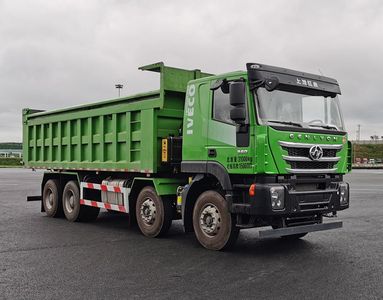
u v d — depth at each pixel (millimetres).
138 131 10156
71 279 6438
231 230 8117
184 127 9008
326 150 8328
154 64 9625
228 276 6605
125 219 12875
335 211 8562
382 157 83062
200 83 8750
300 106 8266
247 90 7809
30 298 5613
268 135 7527
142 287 6047
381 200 17016
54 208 13039
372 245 8844
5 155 100375
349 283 6223
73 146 12562
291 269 7012
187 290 5910
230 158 8008
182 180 9773
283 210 7535
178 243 9141
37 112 14852
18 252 8234
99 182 11781
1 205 15953
